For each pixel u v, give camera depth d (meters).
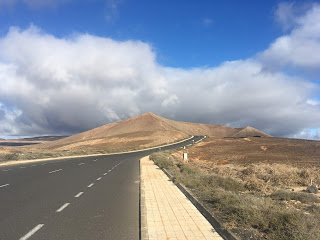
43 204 7.98
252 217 5.35
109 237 5.13
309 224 4.88
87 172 18.84
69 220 6.29
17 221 6.07
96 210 7.41
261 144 72.56
